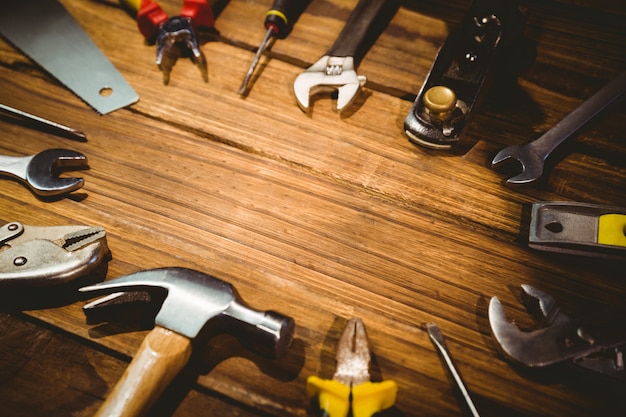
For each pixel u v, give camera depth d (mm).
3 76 1364
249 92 1340
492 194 1199
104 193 1182
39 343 1002
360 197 1190
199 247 1112
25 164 1170
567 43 1418
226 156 1244
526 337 965
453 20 1463
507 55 1313
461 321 1044
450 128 1225
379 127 1289
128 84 1346
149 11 1374
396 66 1382
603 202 1188
